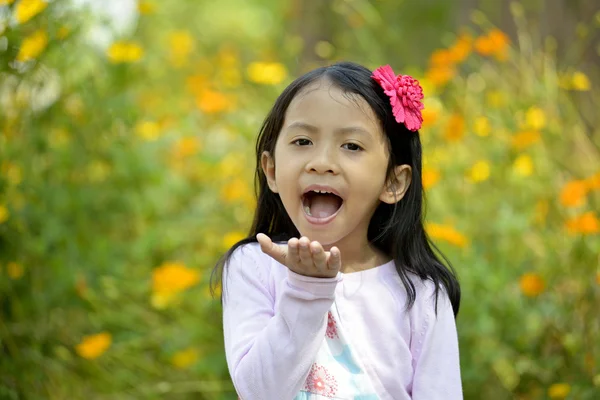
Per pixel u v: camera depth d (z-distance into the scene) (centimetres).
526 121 298
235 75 389
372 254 179
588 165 306
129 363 291
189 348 293
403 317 172
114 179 324
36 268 285
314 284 149
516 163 295
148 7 348
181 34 420
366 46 389
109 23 328
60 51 300
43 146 298
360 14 412
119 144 322
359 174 161
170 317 305
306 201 164
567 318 267
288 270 151
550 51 364
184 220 337
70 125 309
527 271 286
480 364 270
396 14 643
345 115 161
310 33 669
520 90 326
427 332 172
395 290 174
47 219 292
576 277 270
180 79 437
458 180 311
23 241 281
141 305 306
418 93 175
